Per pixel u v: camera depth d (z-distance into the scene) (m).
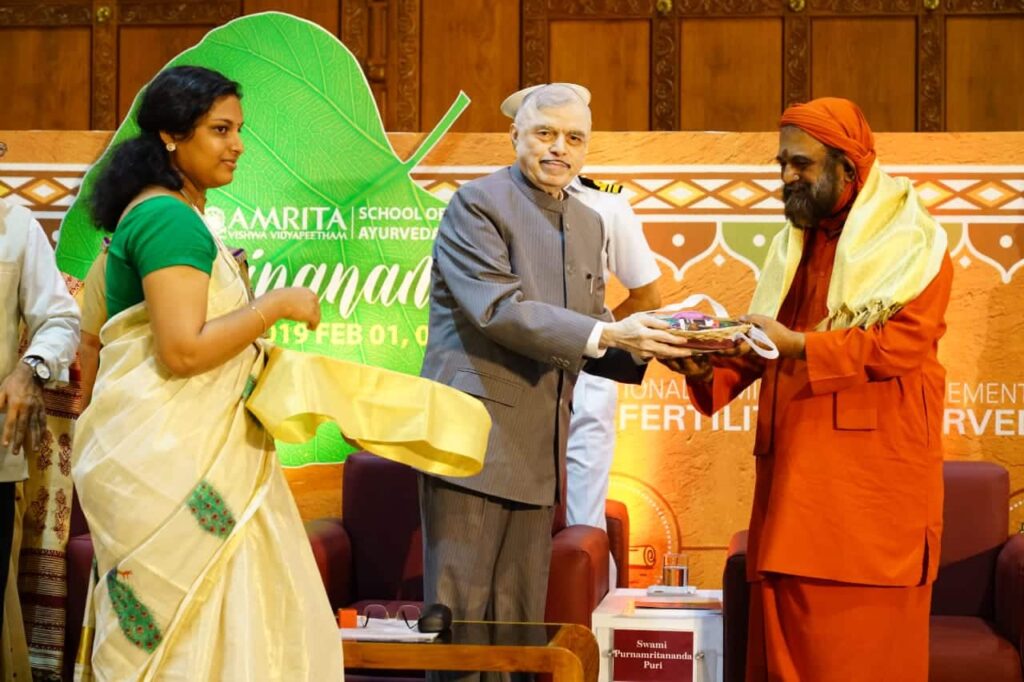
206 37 4.84
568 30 7.43
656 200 4.74
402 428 2.85
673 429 4.73
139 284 2.75
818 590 3.41
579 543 3.87
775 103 7.34
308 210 4.81
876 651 3.40
